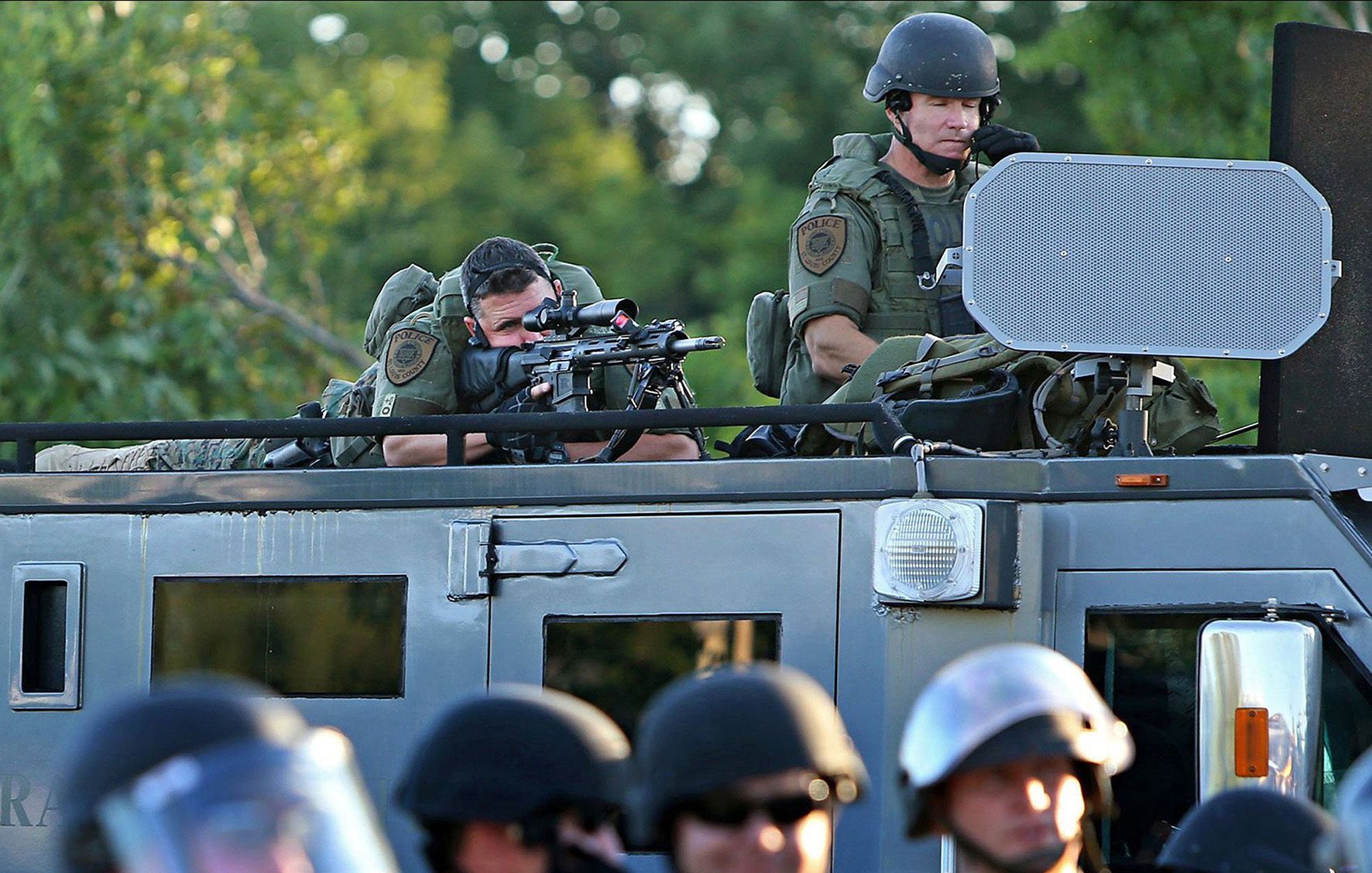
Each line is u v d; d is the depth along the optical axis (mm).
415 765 12430
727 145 97625
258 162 54562
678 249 91375
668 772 12039
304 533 19641
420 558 19281
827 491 18281
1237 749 16562
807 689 12305
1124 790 17500
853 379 21016
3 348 50812
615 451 21125
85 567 20203
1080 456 19219
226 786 9695
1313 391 18984
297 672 19516
